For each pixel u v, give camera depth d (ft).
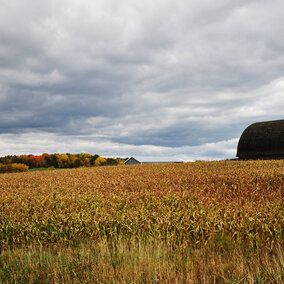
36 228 33.96
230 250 27.68
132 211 37.17
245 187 57.93
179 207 38.40
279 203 39.42
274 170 77.92
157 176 78.84
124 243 29.01
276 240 29.40
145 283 20.58
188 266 22.97
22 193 57.93
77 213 37.47
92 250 27.55
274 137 130.11
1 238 33.83
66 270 22.40
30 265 23.59
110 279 20.38
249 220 31.55
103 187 61.46
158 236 30.63
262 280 19.61
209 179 67.51
